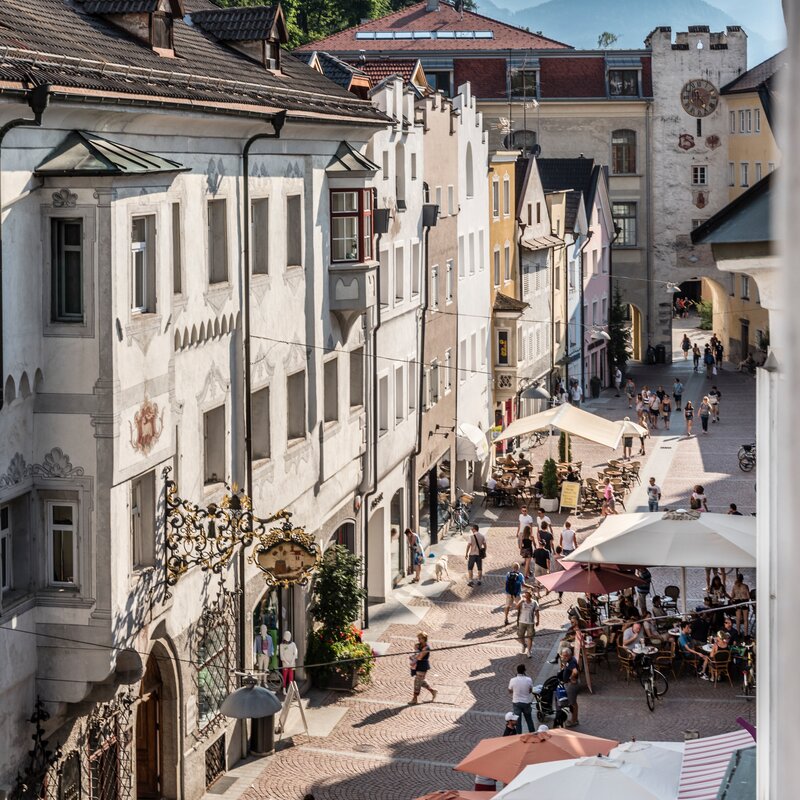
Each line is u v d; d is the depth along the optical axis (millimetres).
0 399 18422
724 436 67062
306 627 31156
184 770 23984
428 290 46656
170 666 23297
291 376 30875
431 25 96438
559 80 93500
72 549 19828
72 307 19719
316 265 31719
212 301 25203
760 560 4055
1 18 19984
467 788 25562
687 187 93438
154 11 24344
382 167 39469
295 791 25391
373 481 36750
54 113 19203
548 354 70438
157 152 22766
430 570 42969
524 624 34031
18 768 19297
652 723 29266
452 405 50750
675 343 104000
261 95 27969
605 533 34031
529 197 67000
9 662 18984
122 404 19797
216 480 26203
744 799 10547
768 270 3449
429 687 30578
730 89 91000
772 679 3471
